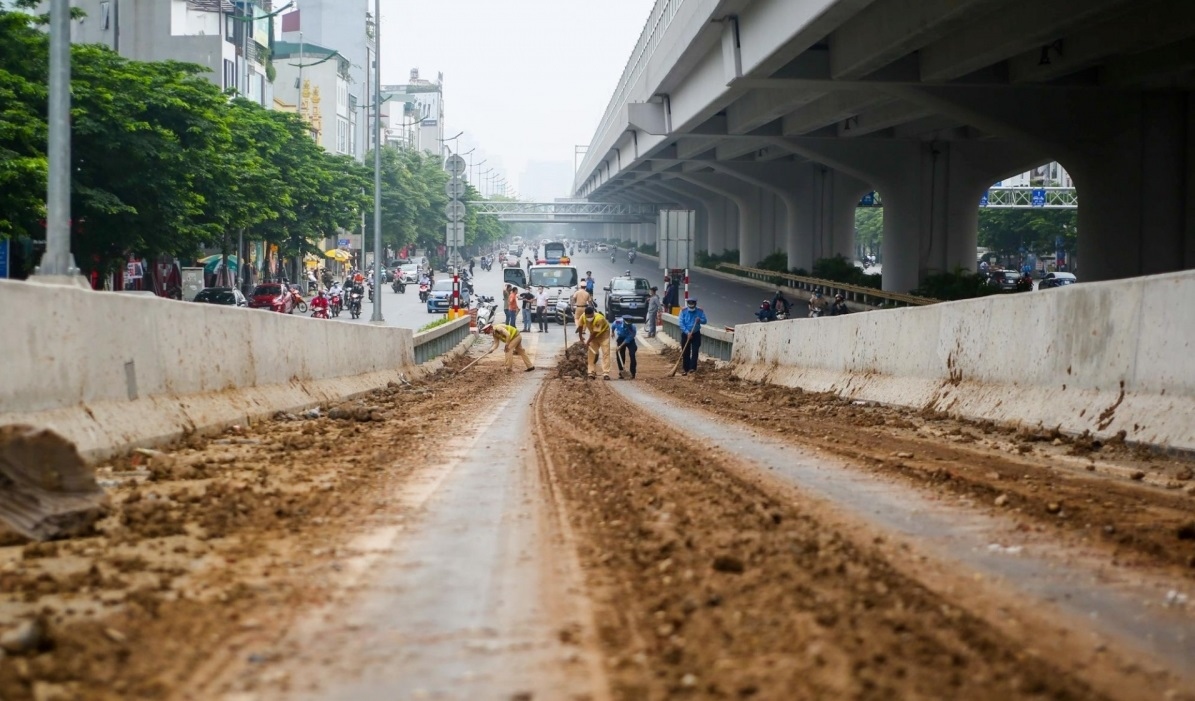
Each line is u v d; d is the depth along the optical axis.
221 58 70.75
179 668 4.64
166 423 12.13
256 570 6.46
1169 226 40.72
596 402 20.70
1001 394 15.27
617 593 5.83
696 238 143.75
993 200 99.56
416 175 136.88
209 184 42.81
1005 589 6.09
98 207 36.12
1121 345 12.81
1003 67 39.53
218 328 14.34
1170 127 40.53
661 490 9.14
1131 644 5.15
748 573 6.19
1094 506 8.77
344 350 21.61
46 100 33.09
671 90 57.91
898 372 19.25
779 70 39.72
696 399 22.06
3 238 31.41
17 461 7.39
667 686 4.32
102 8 69.25
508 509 8.46
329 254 100.62
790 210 84.62
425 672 4.61
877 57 35.12
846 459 11.55
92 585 6.07
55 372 10.19
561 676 4.51
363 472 10.54
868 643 4.86
